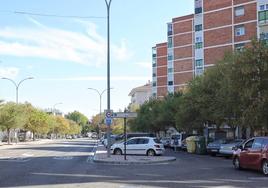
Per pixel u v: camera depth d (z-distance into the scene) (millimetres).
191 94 49312
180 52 99875
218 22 76250
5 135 102312
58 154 42969
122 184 17562
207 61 77500
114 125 121062
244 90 34500
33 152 47000
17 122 81688
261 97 34156
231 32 74125
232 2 74312
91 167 26828
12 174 21859
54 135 168750
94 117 184875
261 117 34719
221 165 29156
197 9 81375
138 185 17250
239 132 58156
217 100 43094
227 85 37250
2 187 16391
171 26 105188
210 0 77875
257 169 23250
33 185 17031
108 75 35969
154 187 16609
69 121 190250
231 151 38750
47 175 21312
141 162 30312
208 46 77500
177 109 60594
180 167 27188
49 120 120000
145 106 92375
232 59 36844
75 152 47375
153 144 39844
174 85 100250
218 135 55594
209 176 21312
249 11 71750
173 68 101000
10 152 46906
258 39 36156
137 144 40156
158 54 118812
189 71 97750
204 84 47750
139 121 90000
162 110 69750
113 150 40531
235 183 18297
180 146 55719
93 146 68938
